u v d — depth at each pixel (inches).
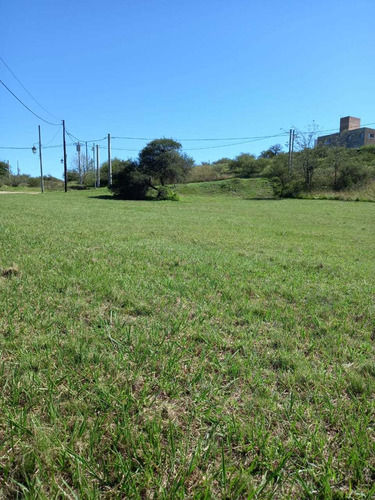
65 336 101.2
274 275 192.2
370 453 61.3
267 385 82.3
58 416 66.2
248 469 56.1
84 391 74.6
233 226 466.3
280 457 59.4
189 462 57.9
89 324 112.3
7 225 342.6
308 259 250.1
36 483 51.7
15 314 114.6
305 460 58.9
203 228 426.0
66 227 356.5
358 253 291.7
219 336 106.8
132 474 54.4
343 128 3157.0
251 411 71.9
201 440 62.9
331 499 52.3
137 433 63.0
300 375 86.0
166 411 69.9
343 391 81.4
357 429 65.9
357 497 53.2
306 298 152.6
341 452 60.7
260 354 97.5
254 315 128.0
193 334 107.0
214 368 88.7
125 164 1334.9
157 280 166.7
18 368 82.0
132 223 442.0
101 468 55.5
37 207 660.1
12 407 68.4
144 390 75.6
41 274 164.7
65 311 120.4
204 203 1103.6
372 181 1438.2
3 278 157.6
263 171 1967.3
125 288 148.9
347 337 112.2
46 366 84.4
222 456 54.9
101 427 64.5
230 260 227.6
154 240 303.0
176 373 84.8
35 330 104.1
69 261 196.2
